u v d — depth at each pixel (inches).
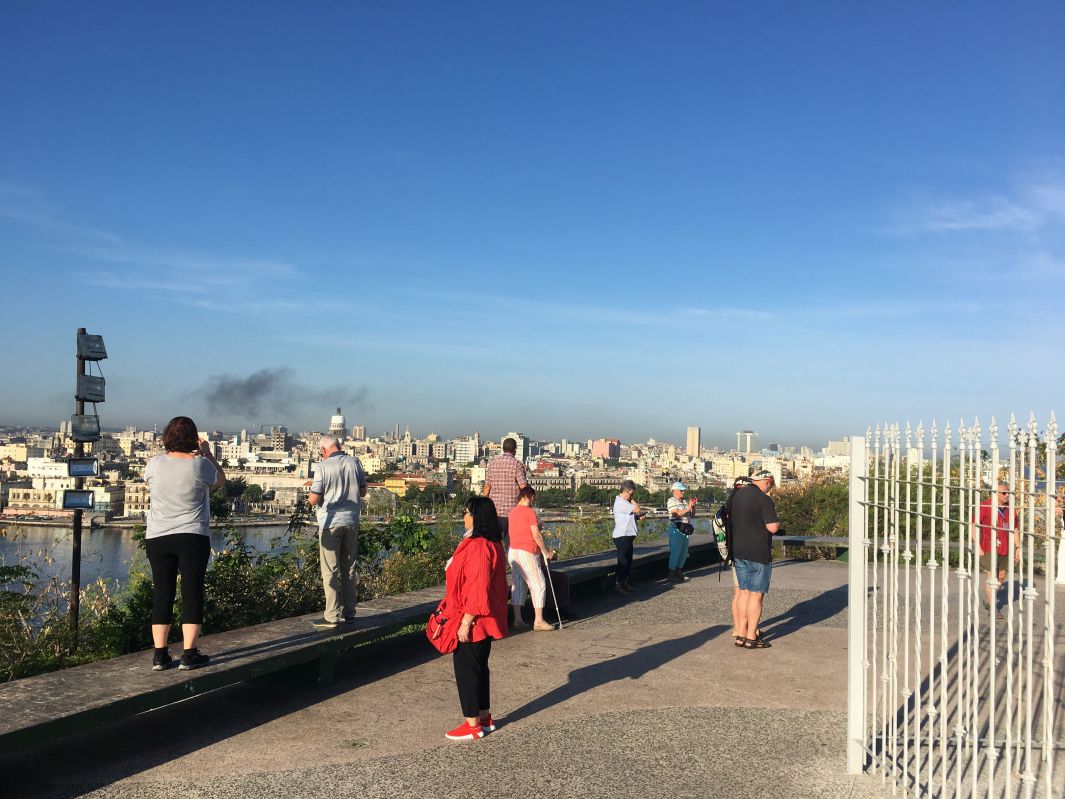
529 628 358.0
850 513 192.9
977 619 154.8
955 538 487.2
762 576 320.2
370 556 454.9
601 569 444.5
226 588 354.0
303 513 413.1
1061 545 147.0
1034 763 190.2
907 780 175.5
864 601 189.6
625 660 297.6
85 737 207.5
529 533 358.0
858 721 188.1
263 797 171.6
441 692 253.0
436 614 213.6
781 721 226.8
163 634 212.5
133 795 171.6
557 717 228.8
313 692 250.8
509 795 174.2
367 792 175.0
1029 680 138.9
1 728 164.7
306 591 390.0
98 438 311.7
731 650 316.2
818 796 174.7
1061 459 150.2
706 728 220.2
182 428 220.2
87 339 312.2
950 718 226.1
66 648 287.9
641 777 184.9
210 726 217.9
